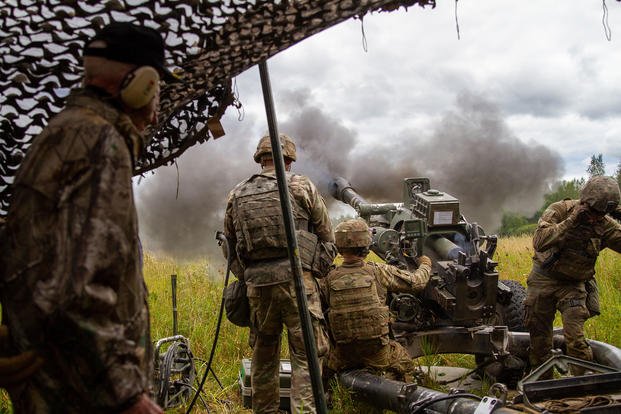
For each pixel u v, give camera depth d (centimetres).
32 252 153
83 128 159
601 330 643
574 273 502
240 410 502
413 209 605
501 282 609
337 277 474
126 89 168
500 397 336
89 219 152
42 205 155
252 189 425
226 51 193
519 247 1279
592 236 494
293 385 416
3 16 173
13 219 157
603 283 871
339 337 468
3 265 157
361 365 475
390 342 500
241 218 420
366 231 482
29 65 181
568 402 321
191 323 672
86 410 158
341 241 480
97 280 151
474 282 538
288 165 450
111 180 156
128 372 152
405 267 557
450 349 541
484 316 540
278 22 191
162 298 765
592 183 489
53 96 187
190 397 502
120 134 167
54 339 149
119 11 180
